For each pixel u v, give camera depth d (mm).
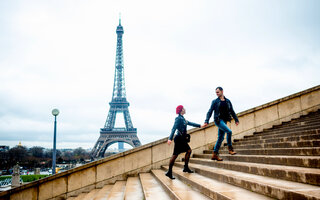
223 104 7488
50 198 10156
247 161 6727
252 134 11852
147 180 8258
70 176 10328
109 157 10586
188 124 7547
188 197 4648
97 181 10430
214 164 7402
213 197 4363
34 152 151250
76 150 174625
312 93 12992
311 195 2969
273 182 4105
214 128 11805
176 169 8875
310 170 4125
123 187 8930
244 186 4523
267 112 12242
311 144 5973
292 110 12555
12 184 26453
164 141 11164
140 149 10875
